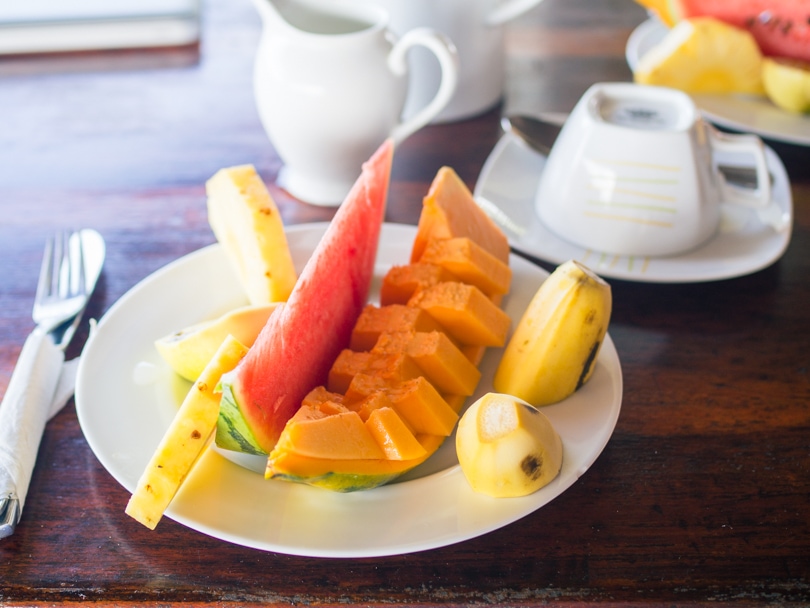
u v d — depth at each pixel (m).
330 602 0.36
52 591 0.37
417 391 0.39
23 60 0.70
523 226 0.52
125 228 0.54
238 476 0.39
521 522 0.39
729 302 0.49
